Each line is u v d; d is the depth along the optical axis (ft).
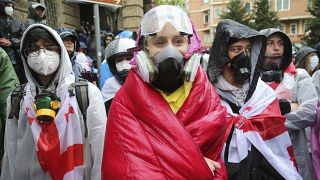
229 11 140.97
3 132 8.42
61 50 6.86
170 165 5.14
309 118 8.77
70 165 6.45
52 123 6.49
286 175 6.95
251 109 7.32
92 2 14.90
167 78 5.72
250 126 7.08
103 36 26.17
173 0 97.14
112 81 10.17
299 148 8.96
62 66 6.84
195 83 5.90
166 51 5.65
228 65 7.58
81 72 14.69
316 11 107.24
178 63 5.68
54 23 28.40
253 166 6.93
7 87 8.45
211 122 5.62
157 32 5.85
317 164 8.96
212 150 5.75
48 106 6.49
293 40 164.25
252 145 7.05
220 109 5.93
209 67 7.71
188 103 5.72
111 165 5.40
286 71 9.62
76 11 32.81
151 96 5.58
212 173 5.25
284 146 7.25
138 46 6.45
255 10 137.39
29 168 6.65
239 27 7.45
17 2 22.09
